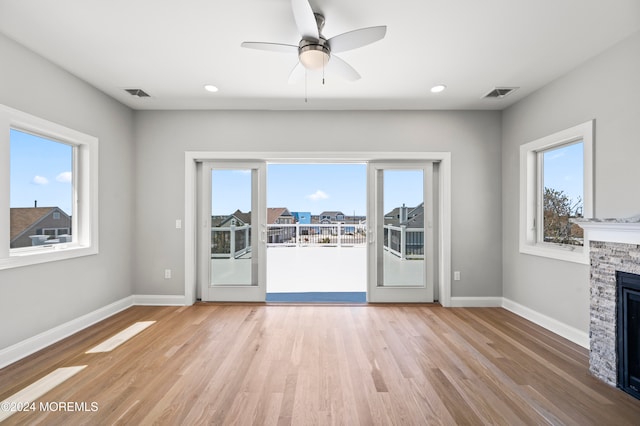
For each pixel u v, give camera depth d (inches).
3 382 84.4
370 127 157.0
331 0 78.0
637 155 90.1
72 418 69.8
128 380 85.7
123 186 149.2
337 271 237.6
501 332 121.4
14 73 96.3
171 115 157.2
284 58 107.7
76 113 120.6
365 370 91.8
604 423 69.2
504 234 154.2
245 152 157.3
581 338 109.3
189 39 96.0
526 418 70.6
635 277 79.8
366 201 162.6
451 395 79.4
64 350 104.1
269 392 80.4
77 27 89.6
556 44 97.3
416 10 82.0
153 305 156.3
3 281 93.7
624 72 93.7
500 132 156.3
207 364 95.0
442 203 157.6
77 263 121.6
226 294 161.3
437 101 145.5
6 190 94.0
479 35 93.0
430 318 137.9
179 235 157.2
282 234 349.1
